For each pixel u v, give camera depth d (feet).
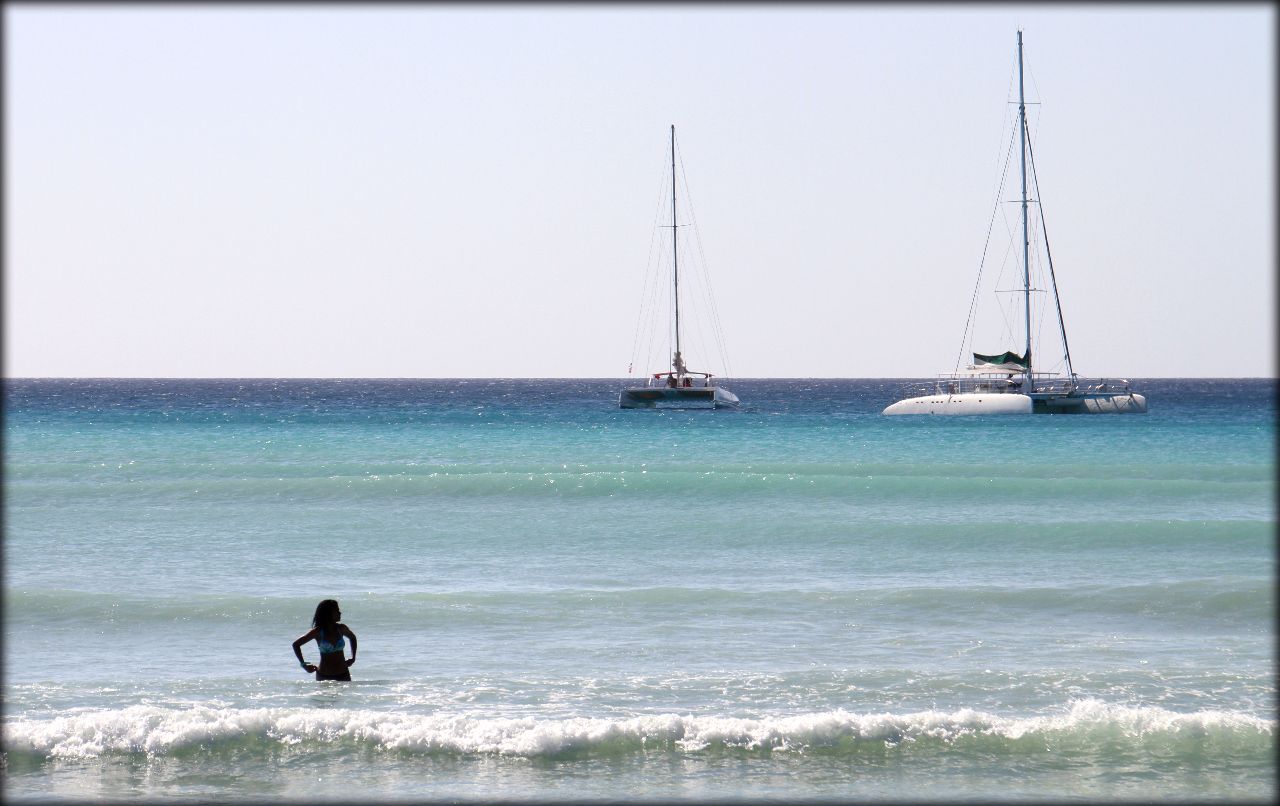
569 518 366.43
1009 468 503.61
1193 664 184.96
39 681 176.55
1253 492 423.64
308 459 586.04
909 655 191.83
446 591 250.37
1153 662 186.50
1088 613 224.94
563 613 224.94
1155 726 147.02
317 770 137.90
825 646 199.00
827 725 147.13
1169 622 217.77
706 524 348.38
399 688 171.12
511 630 211.61
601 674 179.83
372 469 508.12
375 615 222.89
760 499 409.49
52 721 148.36
